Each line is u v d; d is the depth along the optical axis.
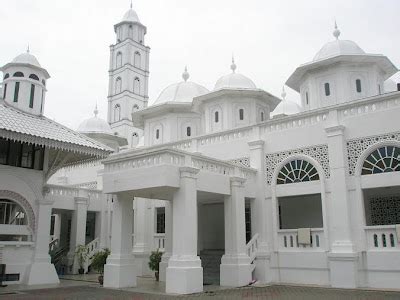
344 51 18.94
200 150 17.31
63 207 19.47
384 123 12.88
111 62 54.12
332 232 13.27
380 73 19.28
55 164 15.81
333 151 13.59
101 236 20.69
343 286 12.40
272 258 14.42
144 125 23.92
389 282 11.97
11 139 13.05
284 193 14.68
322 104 18.94
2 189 13.80
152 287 12.82
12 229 13.83
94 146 15.23
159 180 11.68
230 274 13.05
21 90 16.92
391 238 12.27
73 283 14.38
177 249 11.65
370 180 12.87
